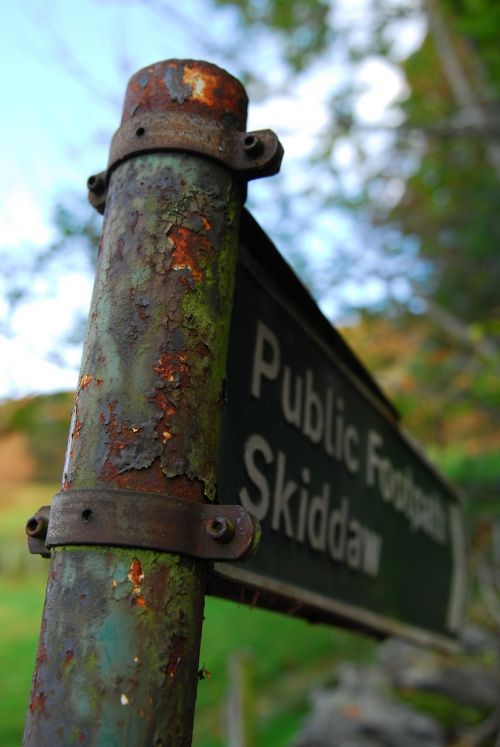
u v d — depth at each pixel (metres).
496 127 5.04
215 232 0.85
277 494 1.11
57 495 0.74
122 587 0.69
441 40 5.48
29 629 10.57
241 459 1.00
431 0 5.12
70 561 0.70
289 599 1.12
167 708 0.67
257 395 1.08
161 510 0.71
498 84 5.03
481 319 7.74
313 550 1.23
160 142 0.85
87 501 0.71
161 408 0.76
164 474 0.74
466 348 6.05
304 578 1.18
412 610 1.81
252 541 0.72
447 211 7.49
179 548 0.71
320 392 1.33
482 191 7.26
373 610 1.52
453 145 5.71
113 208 0.85
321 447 1.31
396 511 1.76
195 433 0.77
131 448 0.74
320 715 4.58
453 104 5.79
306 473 1.23
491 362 4.70
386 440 1.74
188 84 0.89
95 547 0.70
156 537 0.70
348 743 4.18
